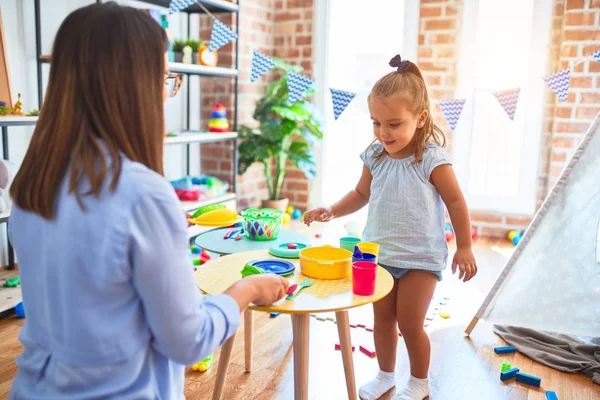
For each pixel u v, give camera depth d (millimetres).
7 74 2459
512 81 3615
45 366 733
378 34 4020
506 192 3801
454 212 1611
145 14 755
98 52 703
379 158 1736
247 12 3842
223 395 1696
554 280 2002
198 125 3951
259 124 4141
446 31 3670
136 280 679
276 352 2008
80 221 671
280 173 4094
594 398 1716
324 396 1719
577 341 2100
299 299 1101
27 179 714
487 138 3754
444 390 1752
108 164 688
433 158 1623
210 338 736
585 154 1898
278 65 3766
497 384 1798
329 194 4387
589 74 3344
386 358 1733
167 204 689
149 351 745
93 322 685
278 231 1852
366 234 1751
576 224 1938
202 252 3068
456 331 2219
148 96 730
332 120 4254
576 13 3322
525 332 2154
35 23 2639
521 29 3535
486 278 2904
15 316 2250
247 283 884
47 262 697
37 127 732
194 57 3178
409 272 1647
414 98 1558
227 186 3715
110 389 708
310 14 4102
